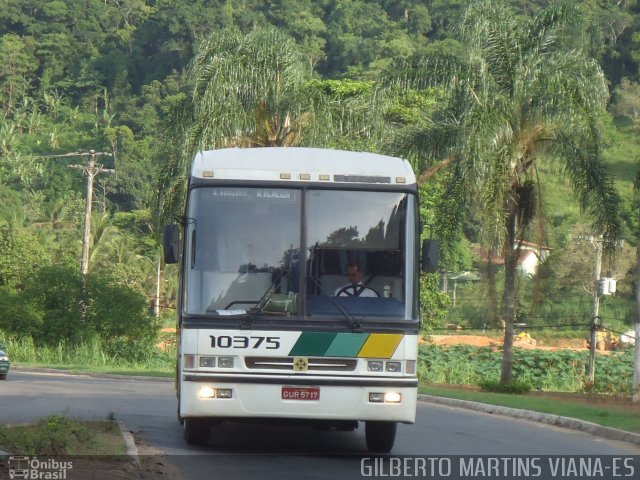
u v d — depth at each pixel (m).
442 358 77.62
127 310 91.00
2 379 59.41
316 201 23.80
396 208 23.97
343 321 23.17
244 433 29.08
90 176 99.31
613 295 140.00
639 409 41.69
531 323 128.75
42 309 90.12
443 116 57.09
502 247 55.19
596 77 54.44
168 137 67.25
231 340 22.98
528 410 40.28
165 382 66.31
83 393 46.41
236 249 23.45
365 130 66.62
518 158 55.03
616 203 54.88
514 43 55.47
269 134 64.94
